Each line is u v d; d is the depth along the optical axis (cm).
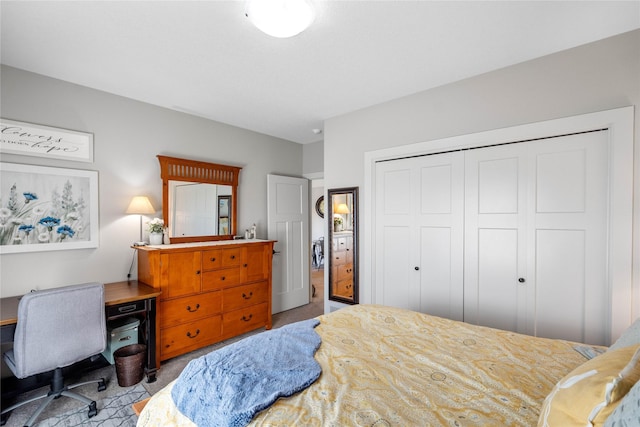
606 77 198
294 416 97
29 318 180
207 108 322
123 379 236
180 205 327
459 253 260
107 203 279
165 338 268
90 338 205
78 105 262
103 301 212
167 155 320
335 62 226
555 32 191
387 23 180
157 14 170
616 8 167
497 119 239
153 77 249
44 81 245
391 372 125
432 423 94
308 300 477
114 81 256
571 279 212
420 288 283
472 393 110
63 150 254
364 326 178
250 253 343
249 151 404
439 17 175
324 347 149
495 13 171
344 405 102
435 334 165
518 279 232
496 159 243
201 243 325
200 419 101
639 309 186
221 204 367
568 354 138
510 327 235
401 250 296
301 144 485
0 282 228
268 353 138
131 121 294
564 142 215
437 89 270
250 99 297
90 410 201
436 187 275
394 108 297
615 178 193
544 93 220
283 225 441
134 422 196
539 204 224
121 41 198
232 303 324
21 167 234
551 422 77
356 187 324
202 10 167
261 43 200
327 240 350
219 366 124
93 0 159
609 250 196
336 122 345
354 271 323
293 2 153
